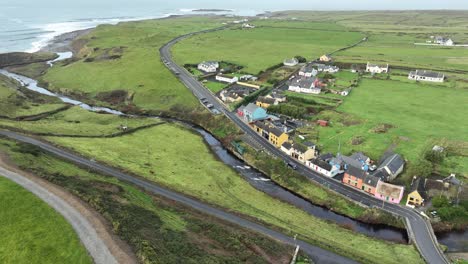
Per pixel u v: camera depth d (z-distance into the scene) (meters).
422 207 98.75
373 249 84.56
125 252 64.50
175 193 102.25
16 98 175.25
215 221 89.19
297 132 143.25
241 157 130.62
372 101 176.50
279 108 163.50
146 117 166.38
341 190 107.62
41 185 85.44
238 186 111.19
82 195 81.94
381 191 102.62
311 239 85.19
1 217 72.88
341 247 83.75
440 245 86.00
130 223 74.12
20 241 66.75
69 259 62.78
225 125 153.00
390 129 145.25
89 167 109.19
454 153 126.00
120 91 193.50
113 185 96.88
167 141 139.12
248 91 186.00
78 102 186.38
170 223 82.56
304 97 180.25
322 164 115.94
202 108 169.38
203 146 138.12
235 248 75.62
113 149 126.38
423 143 133.12
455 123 151.38
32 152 109.31
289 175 115.06
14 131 131.38
